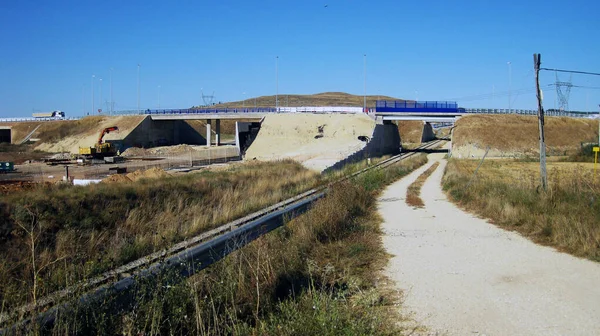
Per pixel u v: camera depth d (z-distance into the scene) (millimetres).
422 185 34938
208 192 23219
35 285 6586
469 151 78375
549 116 96125
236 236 9742
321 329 6105
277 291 8227
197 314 6348
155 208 18484
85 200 17172
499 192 20703
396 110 89938
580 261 10914
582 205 15148
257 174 33031
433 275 9938
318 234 12984
